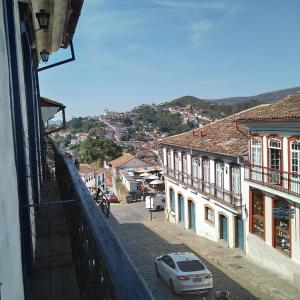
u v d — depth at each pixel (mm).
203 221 27875
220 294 15266
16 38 5172
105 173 77000
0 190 2797
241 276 19078
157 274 18875
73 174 5191
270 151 19344
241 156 21641
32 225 5746
